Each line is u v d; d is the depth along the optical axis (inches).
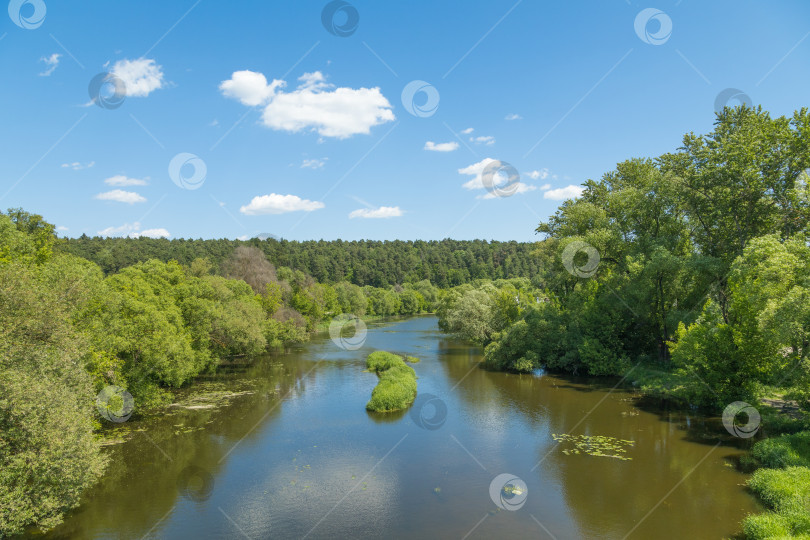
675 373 1302.9
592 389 1358.3
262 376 1577.3
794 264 858.8
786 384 867.4
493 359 1690.5
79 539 574.6
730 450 838.5
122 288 1259.8
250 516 630.5
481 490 704.4
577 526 598.9
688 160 1461.6
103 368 952.3
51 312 674.8
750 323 954.1
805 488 625.3
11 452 564.1
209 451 876.0
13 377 562.9
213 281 1840.6
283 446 899.4
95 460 644.1
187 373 1253.7
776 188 1159.6
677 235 1492.4
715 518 610.9
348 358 1920.5
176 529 598.9
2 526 523.2
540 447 882.1
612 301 1521.9
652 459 812.0
